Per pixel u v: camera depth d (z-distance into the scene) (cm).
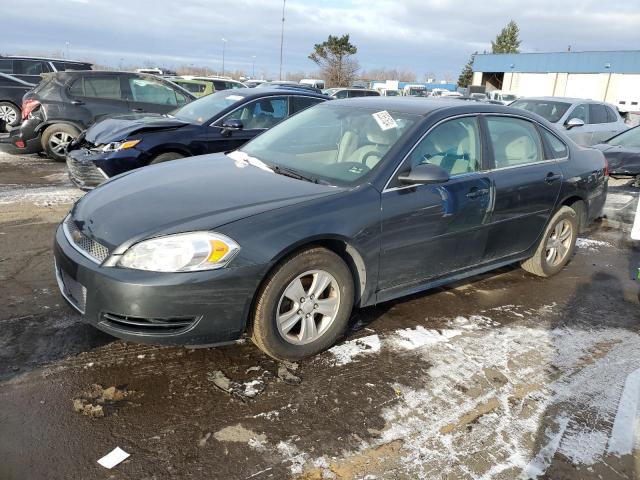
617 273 514
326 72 5000
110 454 239
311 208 305
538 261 470
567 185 463
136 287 265
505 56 4731
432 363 329
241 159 402
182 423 262
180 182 345
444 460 248
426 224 353
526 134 445
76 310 295
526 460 252
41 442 243
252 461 241
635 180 782
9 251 470
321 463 242
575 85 4234
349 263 331
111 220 295
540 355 348
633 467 252
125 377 295
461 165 384
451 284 457
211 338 283
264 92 723
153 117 693
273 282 290
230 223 282
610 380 323
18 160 927
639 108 3778
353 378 308
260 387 294
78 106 889
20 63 1465
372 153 355
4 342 321
